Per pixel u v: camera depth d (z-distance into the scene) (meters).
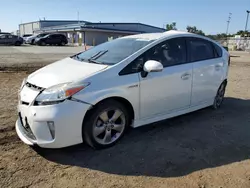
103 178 2.87
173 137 3.98
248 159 3.39
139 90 3.66
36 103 3.08
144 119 3.89
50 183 2.75
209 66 4.76
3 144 3.53
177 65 4.19
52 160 3.20
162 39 4.11
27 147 3.47
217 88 5.17
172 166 3.15
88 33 45.47
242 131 4.32
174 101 4.23
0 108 4.98
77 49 26.19
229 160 3.34
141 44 4.00
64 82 3.15
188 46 4.46
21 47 27.92
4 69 9.98
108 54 3.96
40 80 3.33
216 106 5.42
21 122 3.44
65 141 3.11
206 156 3.42
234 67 13.64
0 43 31.02
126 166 3.12
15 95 6.00
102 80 3.32
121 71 3.51
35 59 14.36
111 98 3.43
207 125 4.53
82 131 3.27
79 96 3.11
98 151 3.45
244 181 2.89
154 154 3.42
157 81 3.85
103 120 3.41
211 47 4.98
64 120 3.03
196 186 2.77
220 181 2.87
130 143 3.71
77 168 3.05
